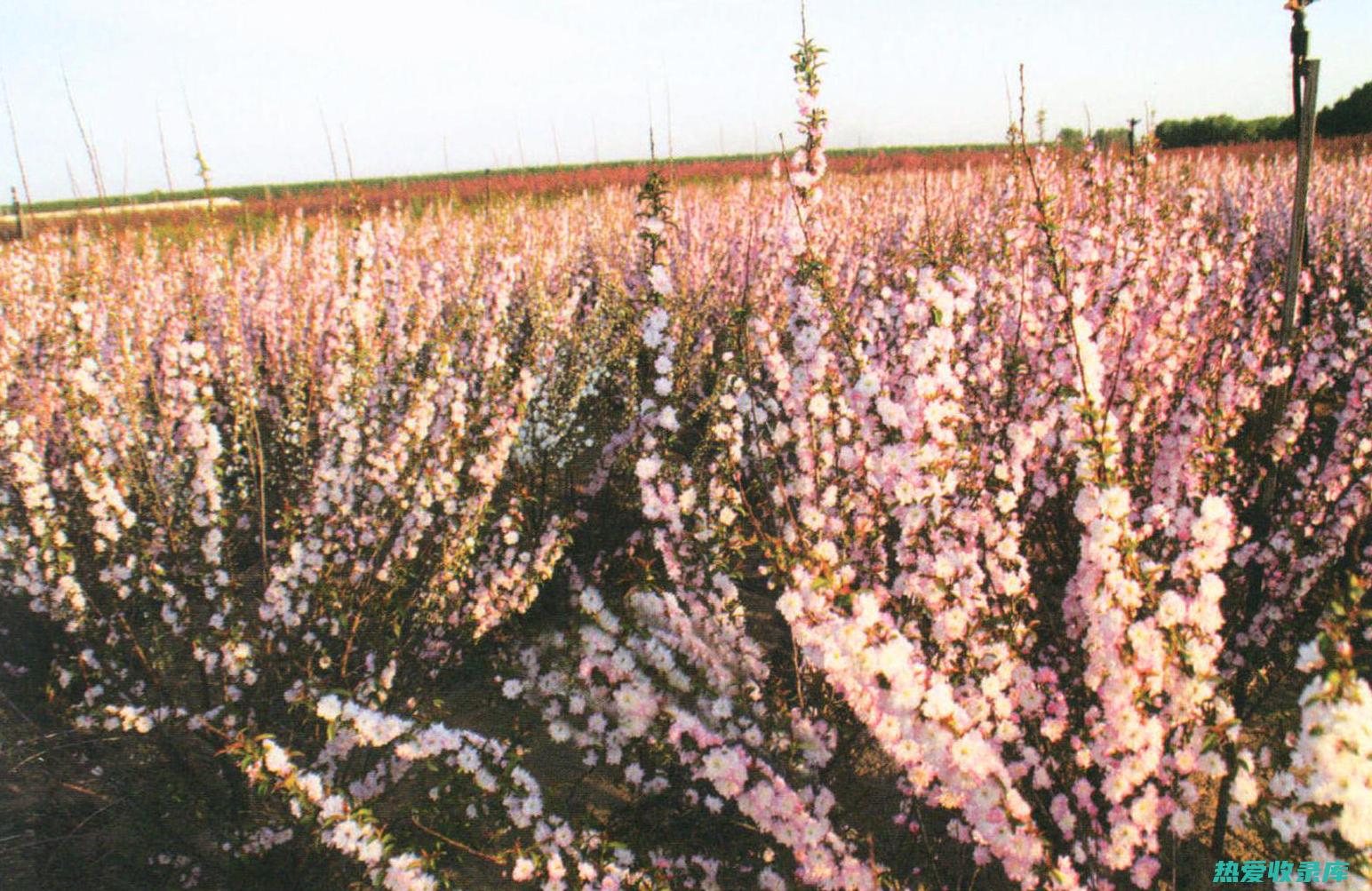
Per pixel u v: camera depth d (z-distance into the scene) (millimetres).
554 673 3604
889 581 3621
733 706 3158
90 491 3582
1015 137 5719
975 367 4227
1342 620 1685
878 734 2543
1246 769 2045
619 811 3396
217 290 7809
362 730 2928
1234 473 3857
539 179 26844
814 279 3613
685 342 6160
